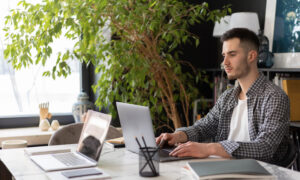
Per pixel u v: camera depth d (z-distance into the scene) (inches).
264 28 137.2
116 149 80.0
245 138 82.7
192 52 155.8
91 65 149.9
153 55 121.4
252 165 55.1
